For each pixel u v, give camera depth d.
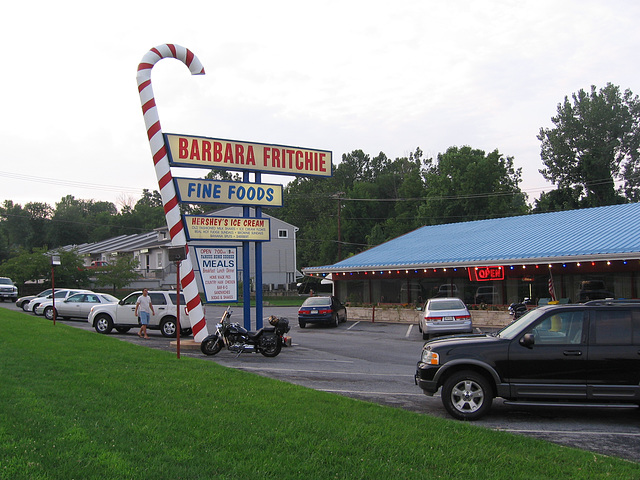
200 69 18.97
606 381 8.72
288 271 64.12
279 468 5.60
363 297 35.03
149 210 107.31
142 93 17.81
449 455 6.24
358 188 84.62
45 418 7.00
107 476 5.19
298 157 20.39
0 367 10.55
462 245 32.56
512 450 6.55
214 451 6.07
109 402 8.12
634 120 63.62
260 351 16.48
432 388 9.07
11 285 47.00
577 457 6.36
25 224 99.38
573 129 64.19
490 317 27.52
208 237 18.70
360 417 7.82
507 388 8.85
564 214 33.16
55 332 17.67
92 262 76.56
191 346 18.14
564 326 9.02
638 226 25.95
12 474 5.07
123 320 23.03
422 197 77.62
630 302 9.12
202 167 18.61
